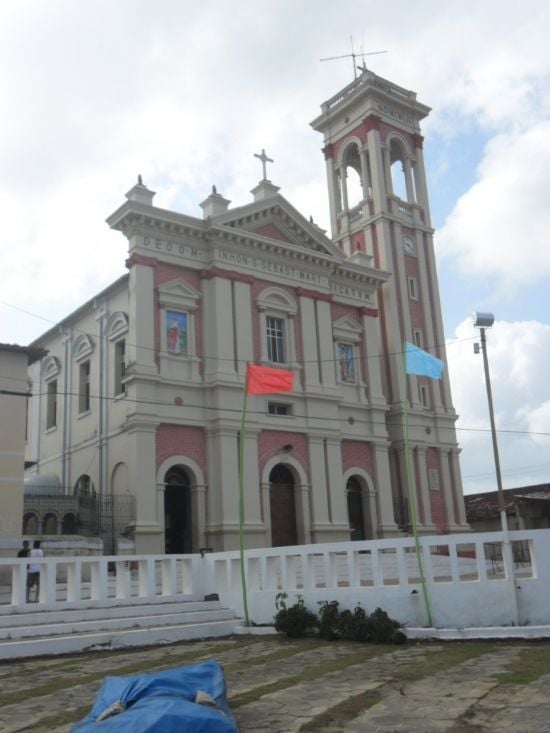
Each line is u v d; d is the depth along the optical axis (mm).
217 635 15203
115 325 31000
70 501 27375
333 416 33156
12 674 11344
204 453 29219
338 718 7855
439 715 7777
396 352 37469
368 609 14258
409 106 42094
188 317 30047
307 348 33062
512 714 7660
